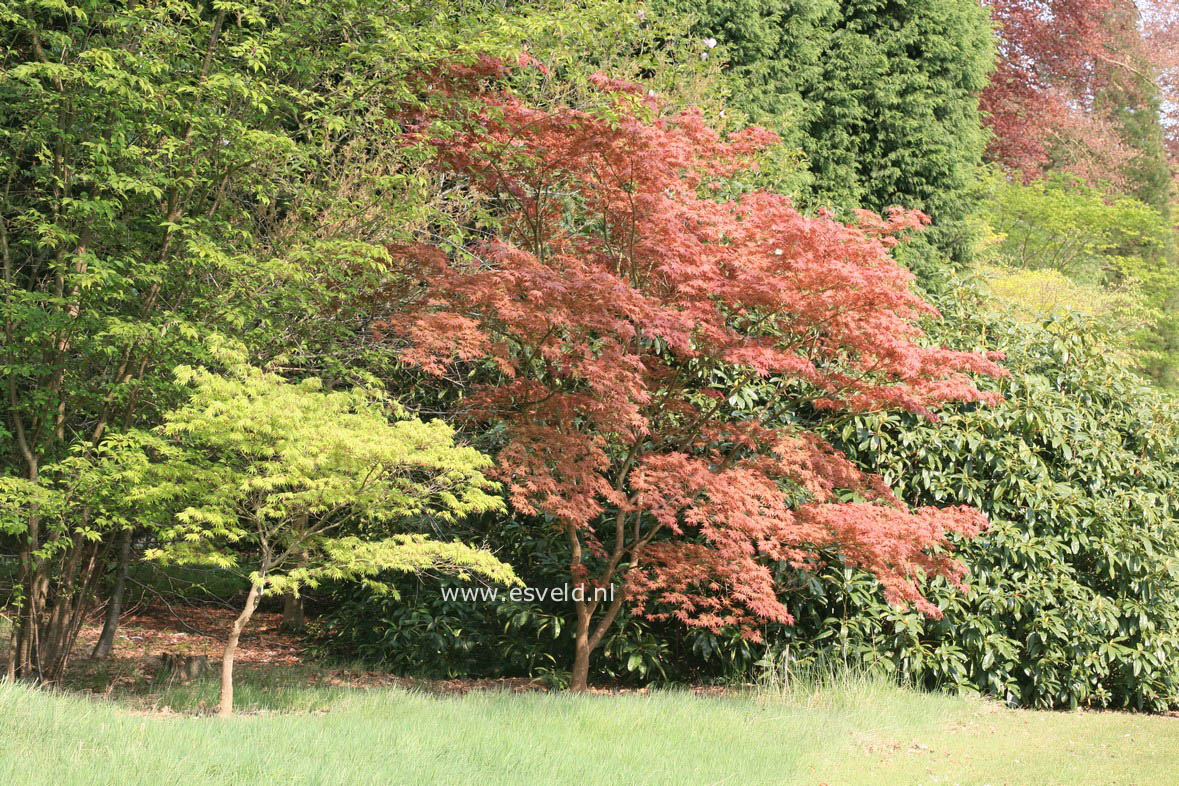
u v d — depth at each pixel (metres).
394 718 6.55
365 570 6.84
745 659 9.38
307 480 6.32
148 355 7.67
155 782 4.44
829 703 8.30
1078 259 24.14
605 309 7.48
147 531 9.34
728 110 12.88
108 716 5.75
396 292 8.98
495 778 5.11
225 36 8.24
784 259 7.40
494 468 7.87
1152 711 9.96
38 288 8.54
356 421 6.66
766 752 6.25
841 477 8.24
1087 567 10.34
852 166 17.61
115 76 6.95
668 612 9.55
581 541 9.77
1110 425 10.76
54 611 8.05
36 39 7.57
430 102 8.46
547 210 8.82
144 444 7.21
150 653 9.97
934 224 18.69
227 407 6.21
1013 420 10.05
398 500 6.96
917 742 7.21
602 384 7.39
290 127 10.60
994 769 6.51
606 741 6.21
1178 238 29.95
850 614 9.57
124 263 7.80
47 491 6.84
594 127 7.62
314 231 9.34
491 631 10.09
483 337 7.87
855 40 17.75
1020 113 28.09
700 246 7.75
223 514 6.69
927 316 10.41
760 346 7.61
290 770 4.85
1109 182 28.22
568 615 9.76
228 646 6.81
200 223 7.84
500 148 8.09
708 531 7.88
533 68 11.38
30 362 7.73
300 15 8.29
